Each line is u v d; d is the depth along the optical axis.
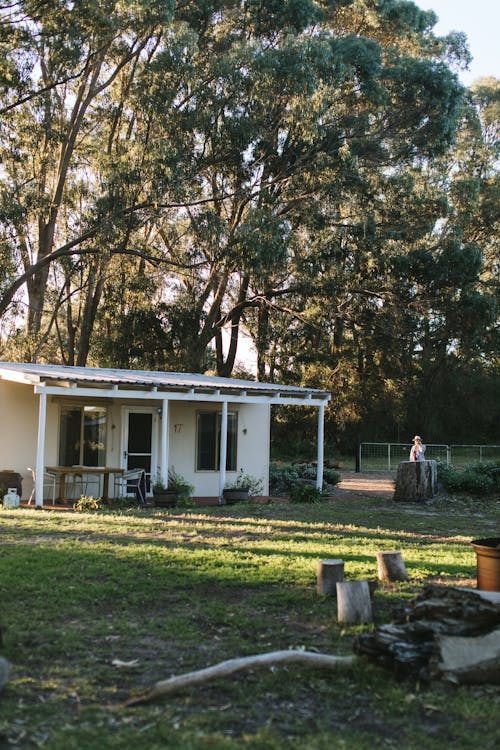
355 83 31.67
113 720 4.55
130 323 34.88
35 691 5.01
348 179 32.78
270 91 28.92
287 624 6.75
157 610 7.14
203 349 35.91
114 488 19.20
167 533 11.84
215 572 8.68
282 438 40.56
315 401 20.64
